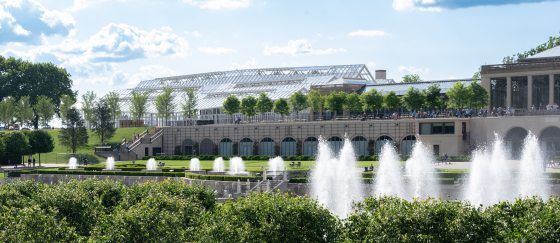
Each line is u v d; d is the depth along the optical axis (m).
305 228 70.19
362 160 188.88
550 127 179.12
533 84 196.12
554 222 63.84
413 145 194.38
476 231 64.06
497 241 64.19
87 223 82.75
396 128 197.00
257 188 133.00
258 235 70.00
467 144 189.50
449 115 194.88
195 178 147.00
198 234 72.88
